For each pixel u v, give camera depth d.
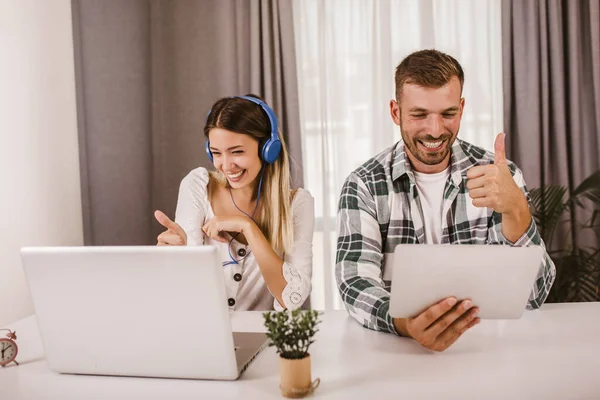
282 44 3.61
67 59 2.84
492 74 3.69
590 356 1.18
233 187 1.78
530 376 1.08
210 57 3.77
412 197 1.71
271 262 1.72
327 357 1.21
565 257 3.19
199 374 1.10
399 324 1.32
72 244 2.86
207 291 1.04
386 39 3.68
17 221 2.48
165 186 3.84
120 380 1.13
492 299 1.17
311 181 3.76
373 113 3.71
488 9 3.66
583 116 3.59
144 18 3.67
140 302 1.07
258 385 1.07
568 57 3.54
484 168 1.38
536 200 3.30
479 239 1.73
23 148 2.52
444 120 1.57
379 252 1.68
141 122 3.61
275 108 3.65
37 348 1.35
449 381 1.06
